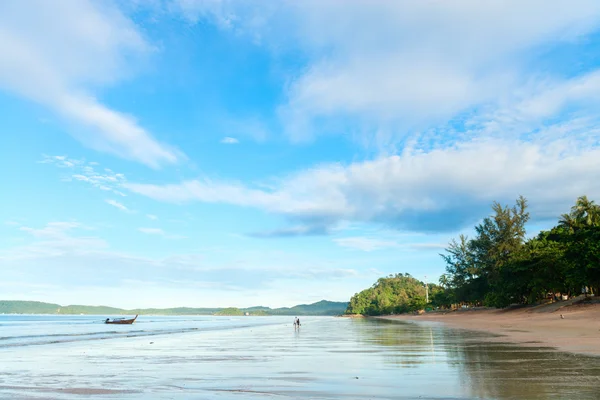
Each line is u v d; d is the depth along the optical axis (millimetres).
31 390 10914
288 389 10438
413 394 9453
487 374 11945
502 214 85625
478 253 91562
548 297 76125
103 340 37750
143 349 25500
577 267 53406
